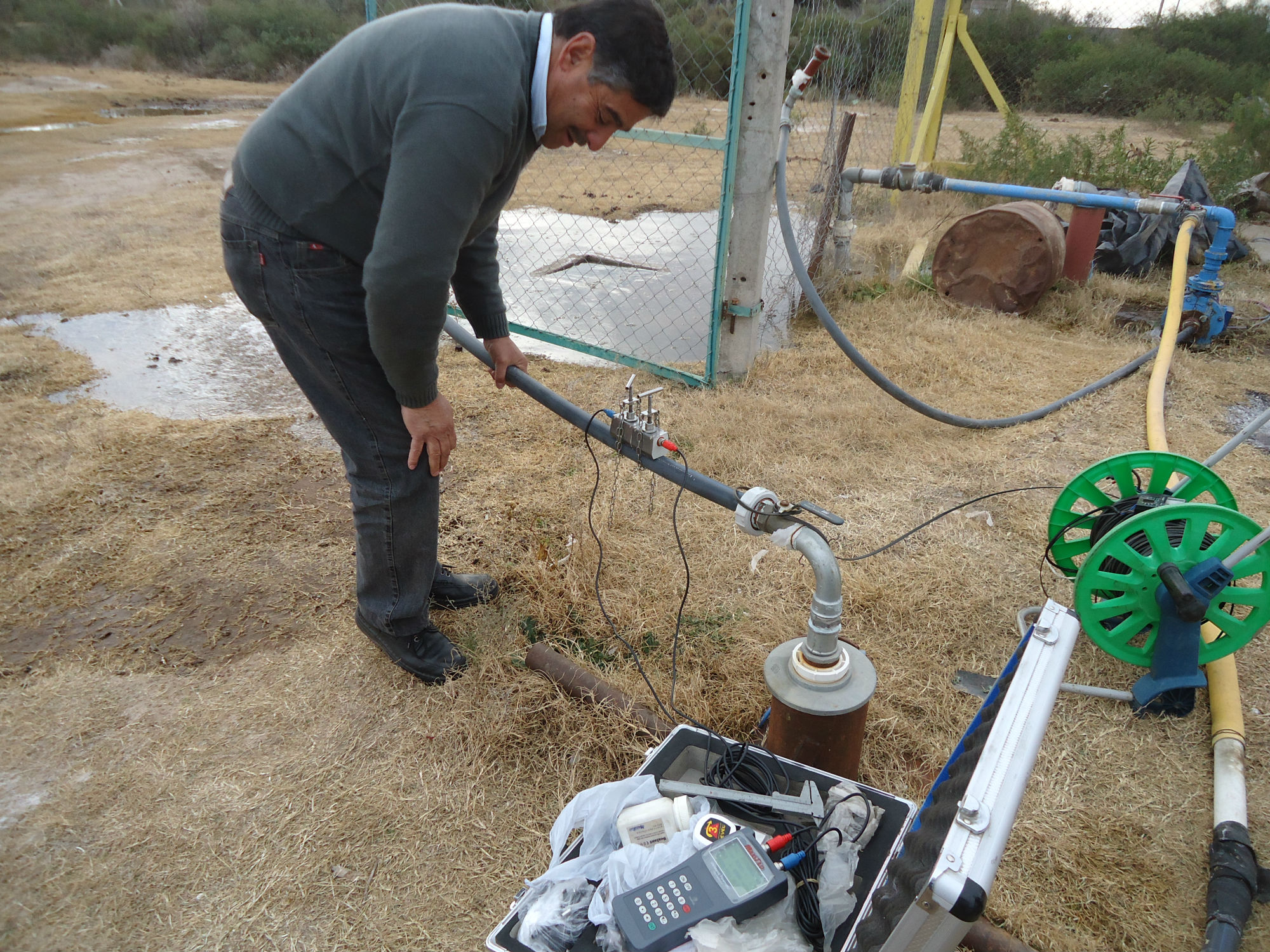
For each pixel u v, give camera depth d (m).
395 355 1.63
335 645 2.36
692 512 2.98
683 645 2.35
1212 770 1.96
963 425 3.55
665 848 1.34
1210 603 1.98
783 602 2.53
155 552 2.77
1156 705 2.13
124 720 2.10
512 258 6.36
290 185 1.62
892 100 7.20
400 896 1.67
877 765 1.98
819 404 3.76
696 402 3.83
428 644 2.23
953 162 8.40
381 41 1.52
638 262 6.26
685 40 3.69
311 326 1.75
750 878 1.26
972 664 2.32
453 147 1.43
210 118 13.84
